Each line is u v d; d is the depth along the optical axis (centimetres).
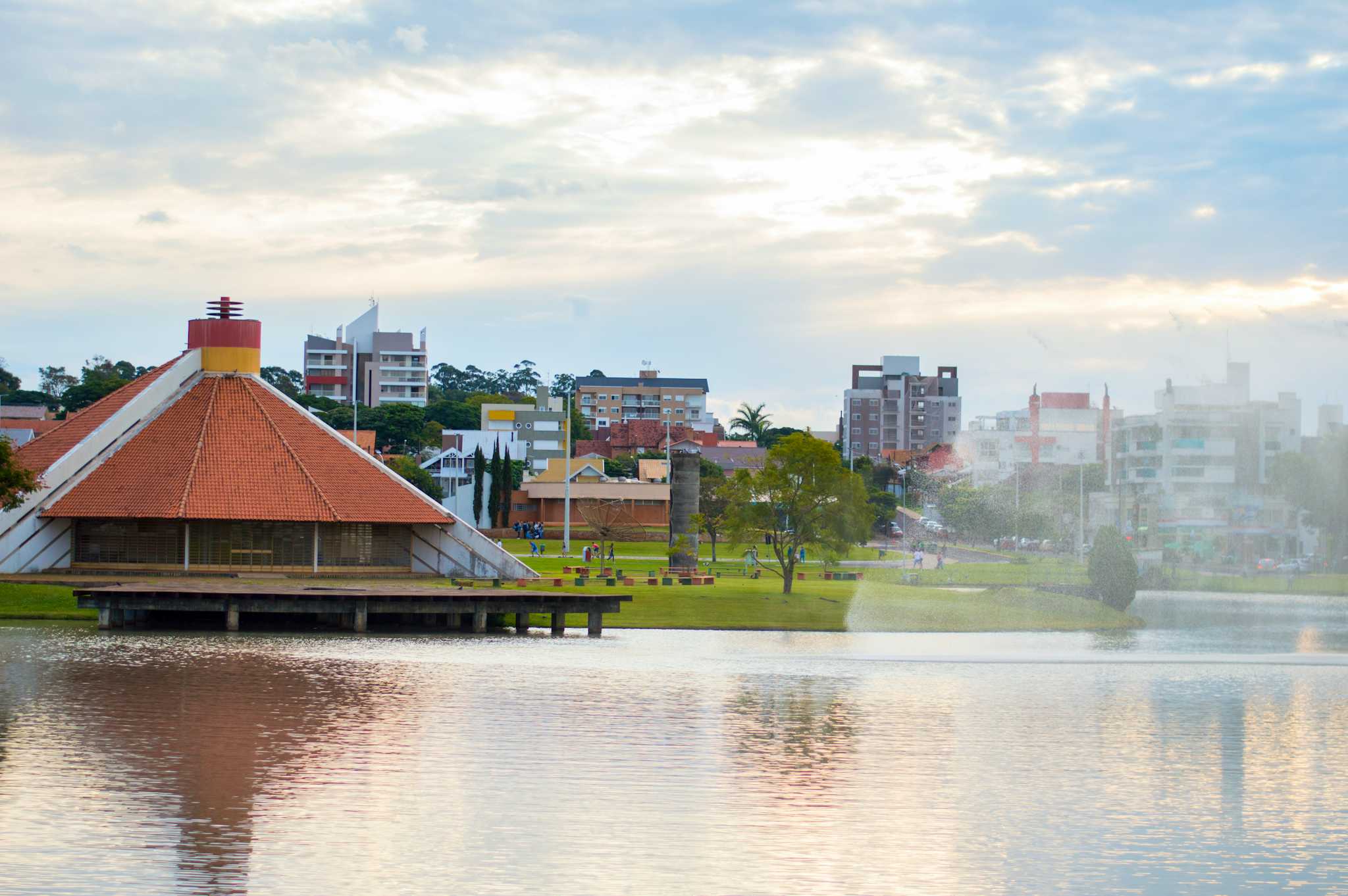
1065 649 7025
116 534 9531
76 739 4234
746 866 3067
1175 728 4844
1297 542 8700
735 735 4516
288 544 9719
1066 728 4800
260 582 8988
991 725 4828
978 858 3200
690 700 5178
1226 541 8912
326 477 9906
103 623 7319
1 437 8638
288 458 10006
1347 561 8519
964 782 3922
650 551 15550
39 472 9512
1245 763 4266
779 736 4519
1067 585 8419
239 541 9644
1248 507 8856
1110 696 5525
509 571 9862
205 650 6431
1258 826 3531
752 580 10494
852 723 4800
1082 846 3322
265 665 5909
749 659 6469
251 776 3778
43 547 9381
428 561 9912
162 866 2981
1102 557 8156
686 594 8825
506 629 7762
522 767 3950
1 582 8506
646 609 8281
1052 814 3597
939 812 3581
